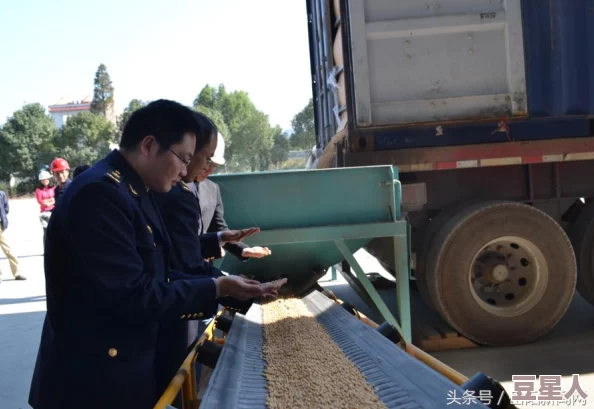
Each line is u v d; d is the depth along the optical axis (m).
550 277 4.28
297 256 3.97
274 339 2.55
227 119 54.78
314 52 6.90
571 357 4.06
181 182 2.50
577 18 4.23
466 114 4.15
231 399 1.70
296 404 1.73
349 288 6.83
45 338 1.85
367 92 4.08
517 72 4.12
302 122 49.78
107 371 1.78
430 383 1.67
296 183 3.75
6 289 7.98
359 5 4.03
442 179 4.61
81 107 81.50
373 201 3.79
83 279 1.74
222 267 4.02
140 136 1.88
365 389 1.80
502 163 4.32
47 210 9.39
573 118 4.26
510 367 3.91
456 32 4.10
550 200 4.63
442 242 4.18
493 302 4.41
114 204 1.72
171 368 2.25
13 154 50.19
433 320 4.93
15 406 3.70
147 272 1.84
